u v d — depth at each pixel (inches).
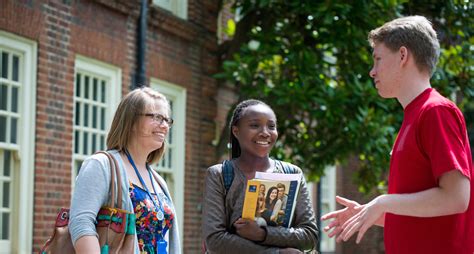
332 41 457.1
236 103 463.2
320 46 479.2
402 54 152.3
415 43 151.8
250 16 487.5
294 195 178.1
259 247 175.2
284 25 468.8
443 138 143.4
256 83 462.9
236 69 453.1
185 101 491.8
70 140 387.9
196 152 506.6
